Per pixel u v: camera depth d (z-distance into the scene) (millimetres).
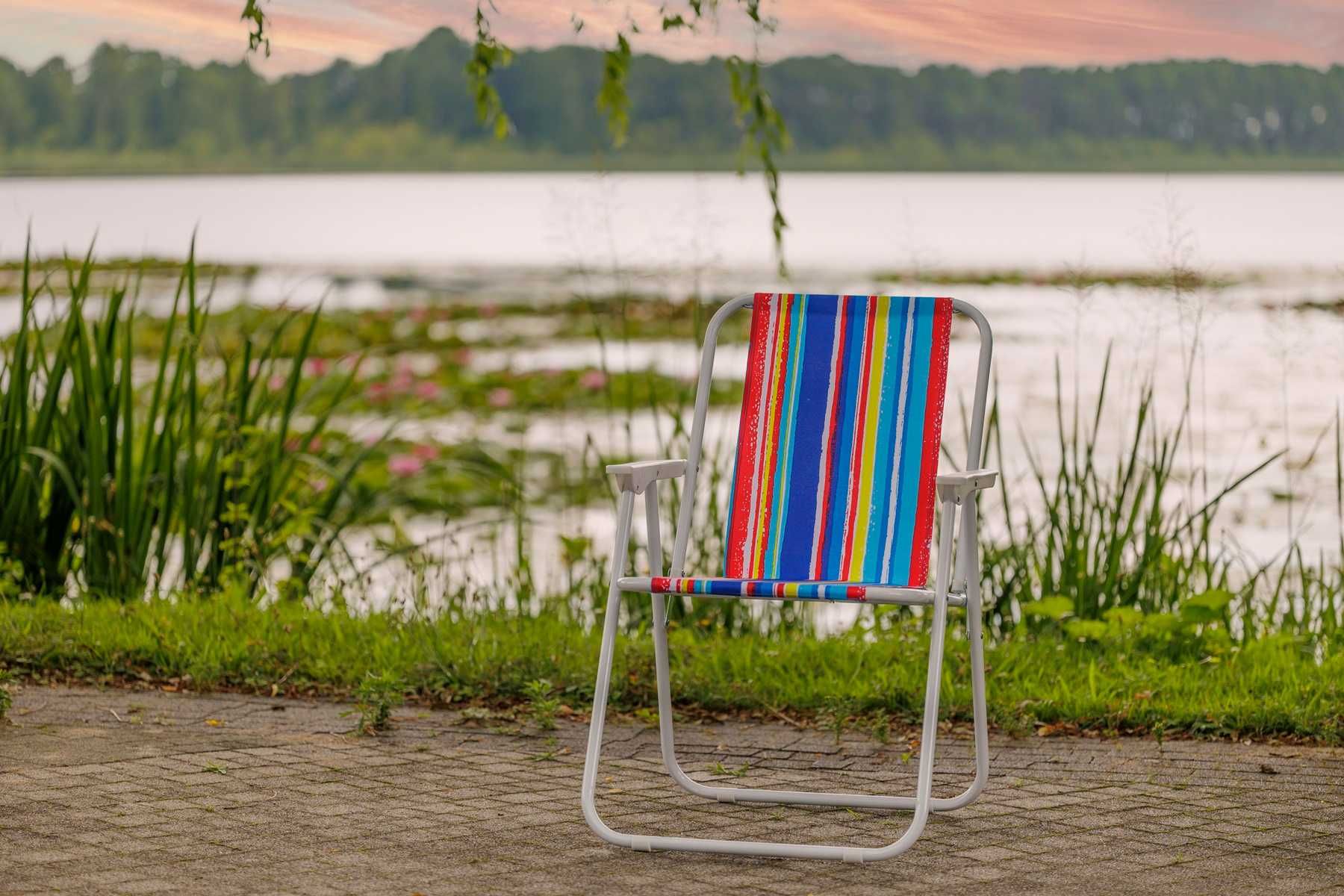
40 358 7324
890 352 3838
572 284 27656
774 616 6375
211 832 3576
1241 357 15375
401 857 3408
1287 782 4090
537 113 73000
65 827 3596
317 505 7492
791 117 75125
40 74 67375
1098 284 6504
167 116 70500
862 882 3262
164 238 38375
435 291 26172
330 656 5379
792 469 3818
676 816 3801
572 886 3221
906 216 6562
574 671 5152
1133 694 4871
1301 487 9367
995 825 3707
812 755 4438
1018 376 13883
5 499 7023
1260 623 6145
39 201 53562
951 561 3391
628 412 6910
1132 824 3705
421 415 11266
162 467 7145
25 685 5203
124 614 5848
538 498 9758
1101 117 70250
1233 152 57500
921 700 4820
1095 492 6191
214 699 5055
